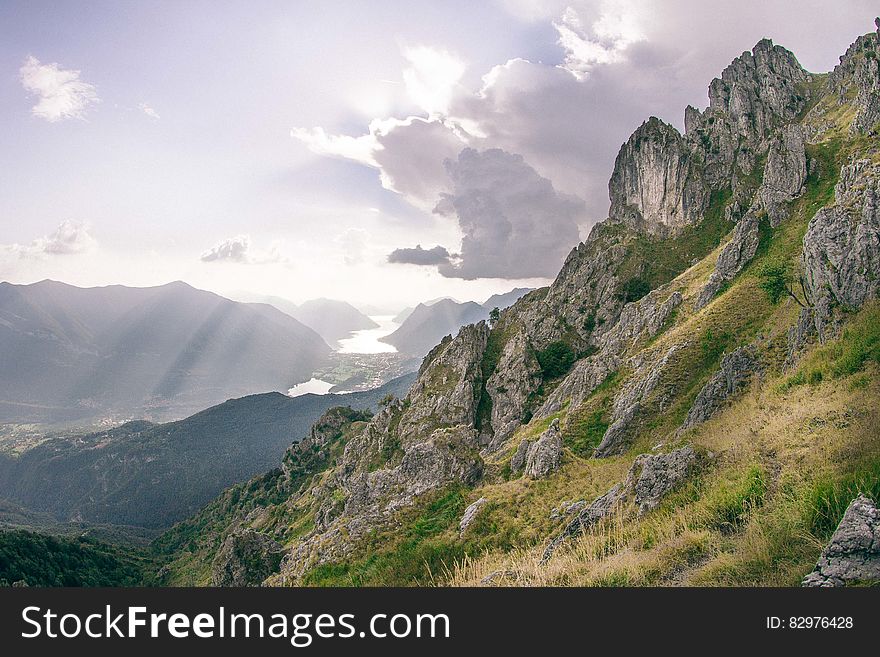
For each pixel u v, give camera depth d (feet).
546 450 127.34
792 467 53.36
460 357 461.78
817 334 125.39
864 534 33.55
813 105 487.20
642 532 57.57
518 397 403.54
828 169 301.84
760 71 526.98
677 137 519.60
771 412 86.07
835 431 57.47
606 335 350.23
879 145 291.17
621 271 463.42
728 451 70.79
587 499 97.55
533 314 488.44
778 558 38.86
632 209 528.63
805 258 143.23
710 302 263.70
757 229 280.72
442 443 159.84
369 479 165.07
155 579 595.88
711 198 489.67
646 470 72.95
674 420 183.11
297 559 153.28
